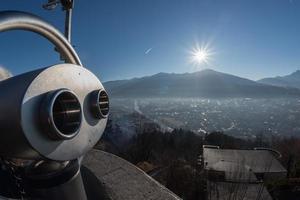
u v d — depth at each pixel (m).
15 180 1.53
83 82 1.55
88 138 1.59
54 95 1.24
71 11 2.17
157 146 33.66
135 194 3.17
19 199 1.44
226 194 10.48
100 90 1.63
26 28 1.65
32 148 1.24
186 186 17.75
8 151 1.35
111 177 3.50
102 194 2.89
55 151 1.33
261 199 16.33
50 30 1.80
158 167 23.34
